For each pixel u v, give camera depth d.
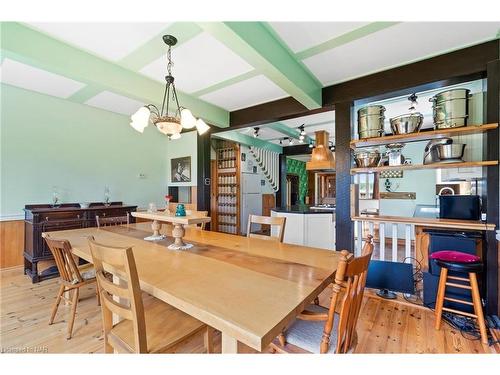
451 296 2.22
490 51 2.13
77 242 2.03
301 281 1.22
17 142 3.38
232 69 2.68
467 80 2.36
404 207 5.45
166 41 2.14
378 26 1.93
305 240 3.93
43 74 2.98
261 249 1.84
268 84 3.06
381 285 2.62
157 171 5.23
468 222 2.32
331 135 5.73
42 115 3.60
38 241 3.05
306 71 2.66
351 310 1.13
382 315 2.24
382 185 5.71
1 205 3.26
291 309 0.94
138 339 1.09
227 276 1.28
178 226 1.87
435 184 5.16
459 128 2.23
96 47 2.27
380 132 2.74
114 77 2.57
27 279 3.08
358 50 2.27
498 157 2.12
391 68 2.60
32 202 3.51
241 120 3.97
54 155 3.72
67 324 2.07
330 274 1.32
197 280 1.23
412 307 2.39
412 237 3.18
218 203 6.71
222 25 1.66
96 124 4.20
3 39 1.90
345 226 2.94
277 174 7.56
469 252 2.24
